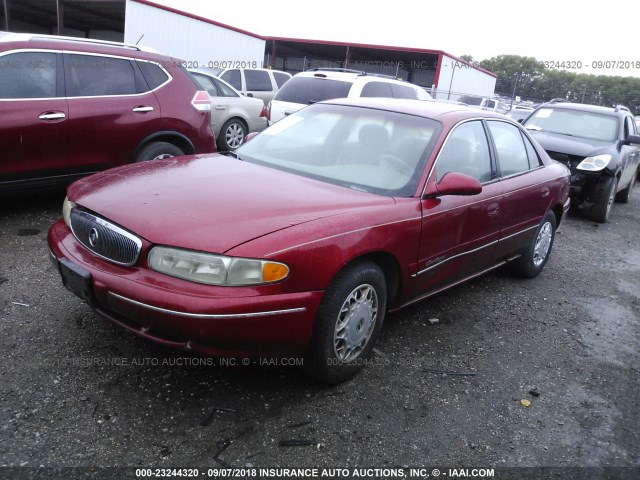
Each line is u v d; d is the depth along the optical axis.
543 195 5.05
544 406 3.33
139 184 3.29
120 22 26.53
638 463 2.90
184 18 17.19
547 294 5.23
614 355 4.12
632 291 5.64
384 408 3.10
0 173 5.13
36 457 2.48
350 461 2.67
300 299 2.80
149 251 2.77
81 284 2.95
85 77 5.65
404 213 3.41
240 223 2.84
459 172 4.00
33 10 24.97
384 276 3.43
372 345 3.43
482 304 4.78
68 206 3.36
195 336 2.65
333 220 3.02
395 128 4.01
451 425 3.04
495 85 31.91
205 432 2.75
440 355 3.78
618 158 8.70
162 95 6.21
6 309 3.72
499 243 4.55
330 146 4.00
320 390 3.19
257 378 3.24
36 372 3.08
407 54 26.94
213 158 3.96
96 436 2.64
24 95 5.21
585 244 7.37
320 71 10.15
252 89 14.81
